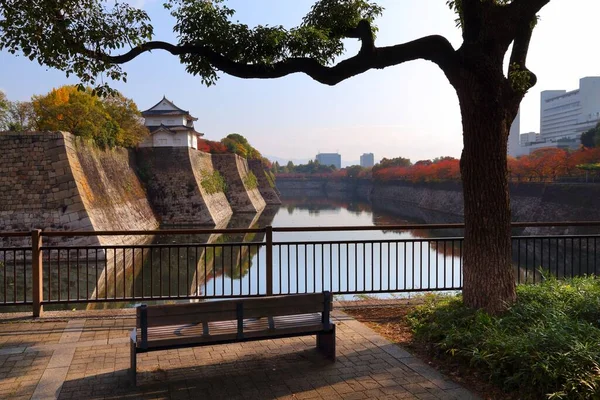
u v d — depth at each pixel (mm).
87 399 4281
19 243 24578
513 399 4195
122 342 5883
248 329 4887
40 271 7070
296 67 6145
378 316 7094
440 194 66062
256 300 4812
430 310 6594
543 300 6305
